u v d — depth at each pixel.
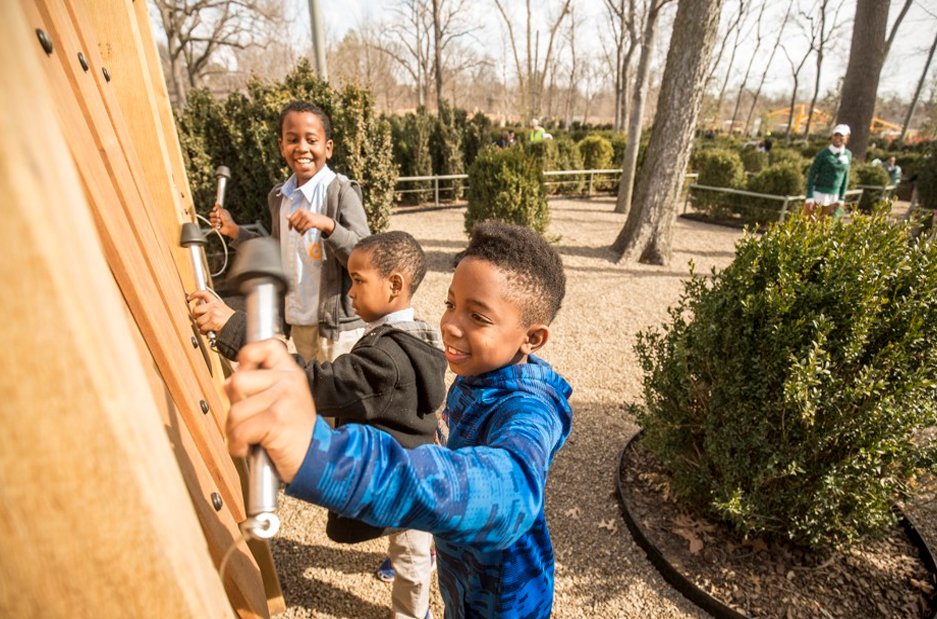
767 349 2.38
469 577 1.16
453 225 11.26
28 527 0.37
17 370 0.33
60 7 0.83
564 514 3.01
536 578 1.17
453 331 1.07
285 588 2.43
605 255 8.79
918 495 2.71
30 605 0.39
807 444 2.34
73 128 0.66
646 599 2.47
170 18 26.53
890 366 2.23
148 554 0.41
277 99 6.35
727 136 33.38
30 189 0.31
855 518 2.37
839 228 2.49
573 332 5.79
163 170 1.63
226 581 0.72
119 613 0.42
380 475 0.61
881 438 2.25
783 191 11.43
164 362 0.79
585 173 15.82
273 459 0.55
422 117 14.15
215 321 1.38
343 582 2.47
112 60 1.53
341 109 6.43
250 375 0.55
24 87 0.30
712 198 12.47
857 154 17.48
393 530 1.85
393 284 1.79
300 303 2.80
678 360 2.69
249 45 31.31
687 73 7.62
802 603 2.37
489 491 0.72
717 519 2.84
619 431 3.87
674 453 2.84
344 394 1.57
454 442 1.18
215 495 0.76
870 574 2.52
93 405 0.36
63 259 0.33
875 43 16.56
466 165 15.03
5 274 0.31
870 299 2.22
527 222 8.06
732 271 2.60
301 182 2.74
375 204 6.74
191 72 31.11
